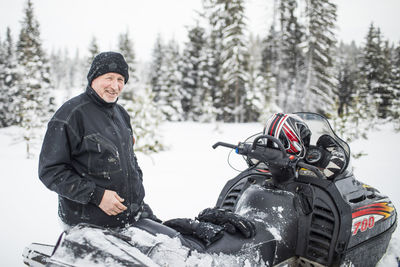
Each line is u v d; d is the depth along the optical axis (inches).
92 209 67.9
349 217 95.4
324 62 876.0
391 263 113.6
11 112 1053.8
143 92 506.9
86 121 67.7
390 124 1059.9
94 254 55.6
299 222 96.2
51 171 64.2
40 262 71.7
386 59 1158.3
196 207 196.7
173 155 430.3
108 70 70.4
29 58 733.3
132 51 1165.1
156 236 66.8
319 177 96.7
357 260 101.0
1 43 1097.4
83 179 65.3
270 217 93.1
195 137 715.4
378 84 1145.4
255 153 100.2
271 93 987.9
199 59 1178.6
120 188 71.1
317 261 93.3
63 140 65.1
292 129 103.0
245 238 80.2
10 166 350.9
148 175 290.4
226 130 876.6
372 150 504.1
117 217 70.8
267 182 104.8
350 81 1435.8
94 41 1240.8
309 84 871.1
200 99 1200.2
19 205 199.0
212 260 68.2
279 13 1162.6
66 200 68.6
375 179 281.3
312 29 856.9
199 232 75.2
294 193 99.8
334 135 111.2
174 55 1273.4
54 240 146.1
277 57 1217.4
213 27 1138.7
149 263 55.7
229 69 1018.7
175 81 1167.0
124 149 73.3
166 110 1122.0
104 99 71.3
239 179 114.3
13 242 142.0
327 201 96.3
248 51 1057.5
